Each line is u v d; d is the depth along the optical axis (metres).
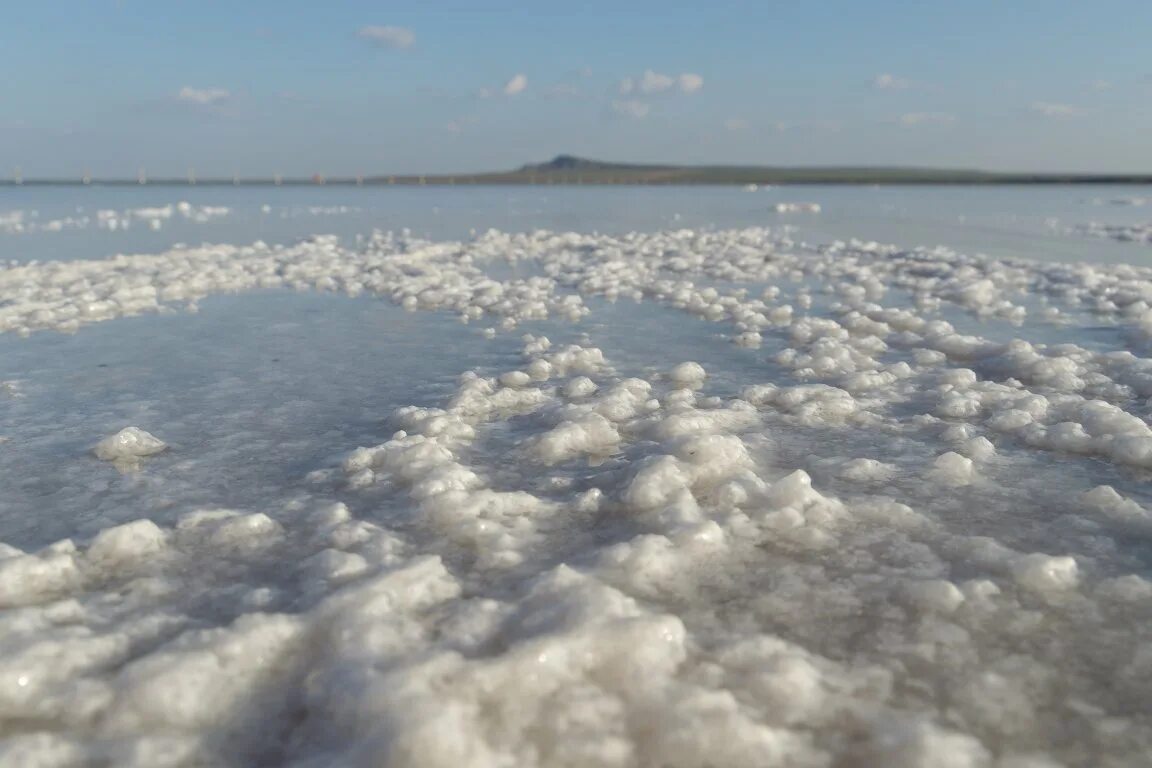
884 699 1.84
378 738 1.60
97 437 3.80
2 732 1.71
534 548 2.62
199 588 2.36
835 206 33.69
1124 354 4.98
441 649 1.96
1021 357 4.94
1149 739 1.71
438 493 2.98
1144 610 2.22
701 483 3.14
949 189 73.25
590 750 1.64
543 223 22.38
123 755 1.63
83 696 1.80
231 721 1.75
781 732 1.70
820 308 7.58
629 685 1.84
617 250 13.45
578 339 6.17
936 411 4.14
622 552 2.47
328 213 28.62
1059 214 25.61
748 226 20.66
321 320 7.01
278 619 2.06
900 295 8.42
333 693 1.79
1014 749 1.68
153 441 3.65
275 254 12.77
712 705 1.74
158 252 13.45
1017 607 2.24
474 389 4.46
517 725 1.71
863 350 5.69
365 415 4.16
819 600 2.29
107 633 2.06
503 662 1.84
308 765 1.59
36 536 2.74
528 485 3.20
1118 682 1.91
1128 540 2.66
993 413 4.05
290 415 4.18
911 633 2.12
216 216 26.05
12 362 5.34
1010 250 13.30
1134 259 11.69
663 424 3.79
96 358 5.48
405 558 2.51
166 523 2.84
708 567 2.48
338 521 2.79
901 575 2.43
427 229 19.88
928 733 1.67
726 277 10.03
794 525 2.73
